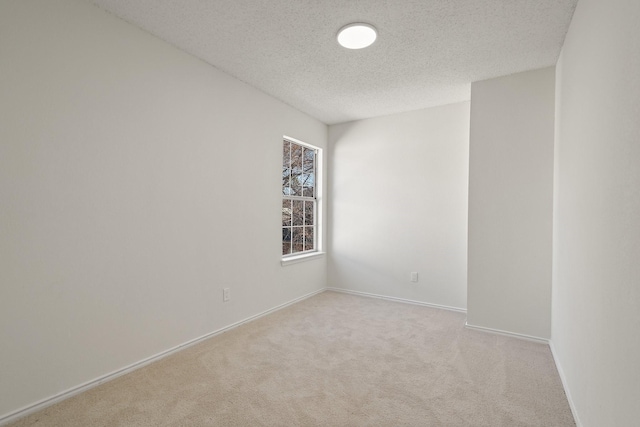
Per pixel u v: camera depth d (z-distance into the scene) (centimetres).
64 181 192
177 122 258
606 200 133
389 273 421
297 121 405
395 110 407
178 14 215
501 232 303
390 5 203
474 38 240
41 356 183
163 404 188
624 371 111
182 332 264
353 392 202
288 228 412
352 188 449
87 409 182
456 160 380
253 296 338
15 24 172
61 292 191
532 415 180
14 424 168
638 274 100
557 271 254
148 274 238
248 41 248
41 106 182
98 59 207
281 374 224
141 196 233
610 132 130
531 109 292
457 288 377
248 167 330
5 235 169
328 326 319
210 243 288
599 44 147
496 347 272
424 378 219
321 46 255
